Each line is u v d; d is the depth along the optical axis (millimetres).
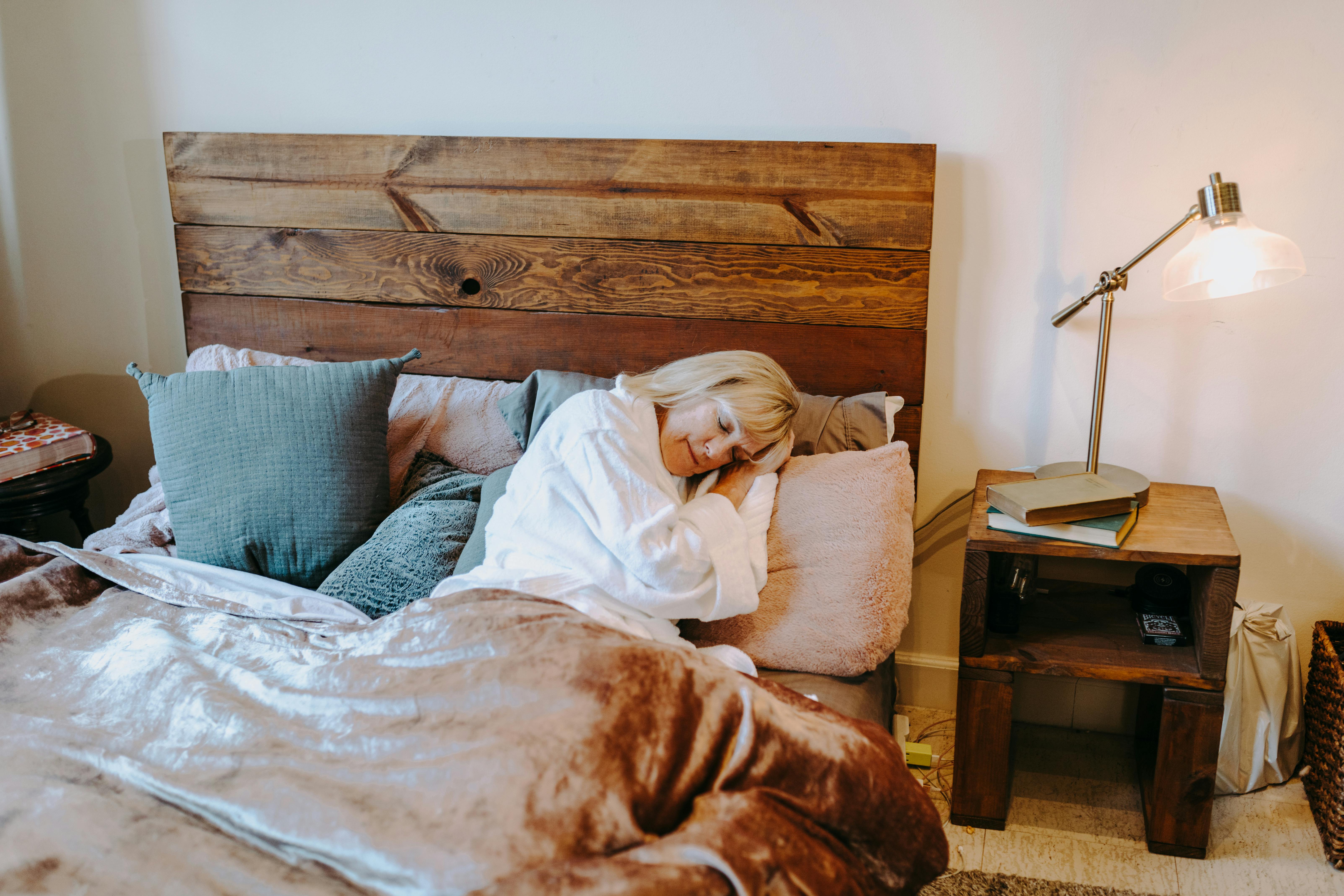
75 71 2178
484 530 1617
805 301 1908
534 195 1962
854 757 1148
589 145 1914
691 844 979
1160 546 1576
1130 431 1907
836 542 1569
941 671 2146
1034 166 1816
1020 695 2109
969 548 1635
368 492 1776
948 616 2117
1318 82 1666
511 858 977
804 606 1547
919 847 1159
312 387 1778
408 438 1943
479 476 1835
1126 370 1876
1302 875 1657
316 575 1751
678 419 1588
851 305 1892
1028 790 1898
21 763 1191
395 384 1867
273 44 2070
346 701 1219
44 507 2105
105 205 2270
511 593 1338
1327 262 1737
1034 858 1714
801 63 1858
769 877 980
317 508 1726
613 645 1178
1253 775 1848
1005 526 1638
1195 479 1904
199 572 1677
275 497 1718
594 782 1032
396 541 1634
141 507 1977
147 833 1083
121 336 2373
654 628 1479
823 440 1774
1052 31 1746
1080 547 1587
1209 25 1686
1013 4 1746
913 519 1733
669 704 1117
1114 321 1857
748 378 1574
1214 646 1585
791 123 1898
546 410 1819
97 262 2320
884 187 1819
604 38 1923
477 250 2023
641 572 1424
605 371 2039
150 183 2232
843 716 1261
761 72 1881
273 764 1141
